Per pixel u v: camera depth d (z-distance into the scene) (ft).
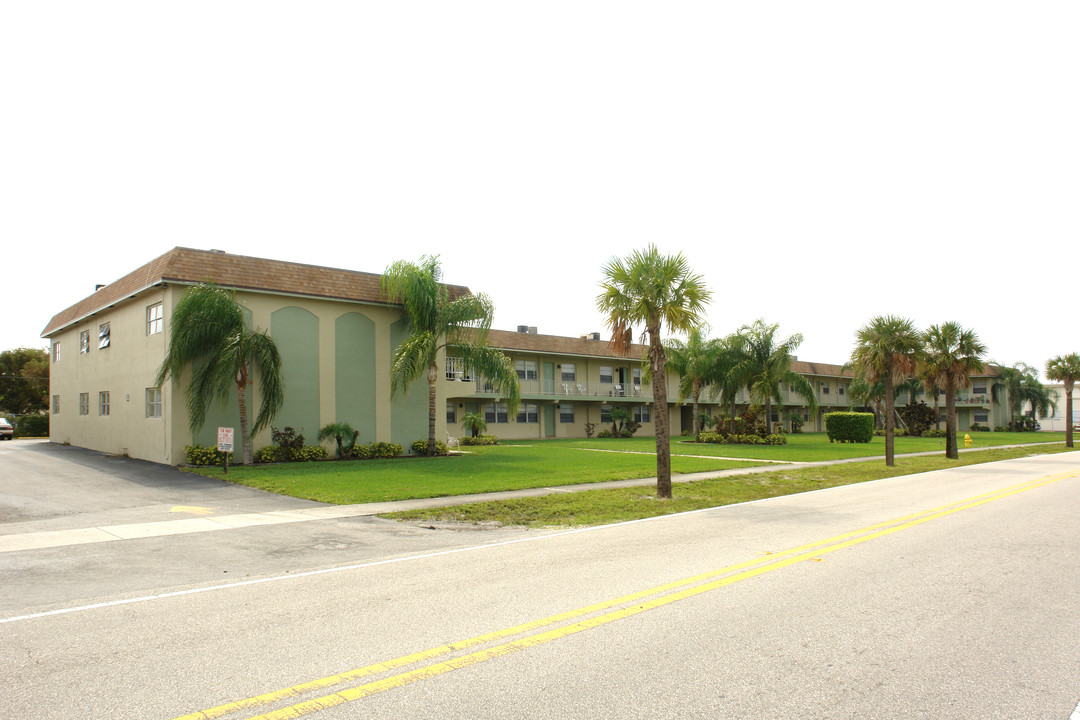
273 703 13.50
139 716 12.91
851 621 19.03
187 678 14.82
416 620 19.13
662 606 20.51
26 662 15.84
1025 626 18.69
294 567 26.63
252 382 72.33
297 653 16.42
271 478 57.72
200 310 65.67
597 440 145.59
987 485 59.88
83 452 85.87
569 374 163.84
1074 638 17.67
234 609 20.39
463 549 30.22
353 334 81.05
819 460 88.43
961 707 13.42
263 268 74.38
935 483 61.98
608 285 53.26
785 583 23.39
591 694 13.94
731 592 22.17
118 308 83.35
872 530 34.91
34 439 129.39
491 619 19.20
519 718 12.79
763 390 128.26
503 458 82.89
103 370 87.71
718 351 134.82
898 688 14.35
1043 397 245.65
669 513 42.19
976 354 95.86
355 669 15.34
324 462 73.51
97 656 16.24
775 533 34.19
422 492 49.08
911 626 18.62
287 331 75.77
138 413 76.43
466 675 14.98
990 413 239.09
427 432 88.07
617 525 37.52
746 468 74.38
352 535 34.19
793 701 13.66
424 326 81.15
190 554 29.27
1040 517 39.73
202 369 66.59
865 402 205.98
